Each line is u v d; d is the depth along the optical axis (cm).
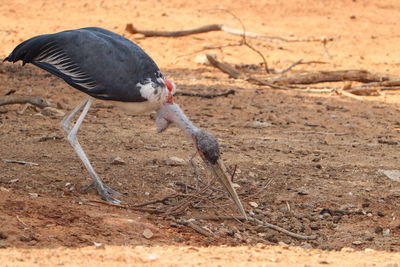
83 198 1053
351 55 2892
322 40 2838
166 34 2947
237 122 1705
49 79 2155
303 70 2548
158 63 2553
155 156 1305
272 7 3725
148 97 1045
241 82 2283
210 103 1919
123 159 1270
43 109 1631
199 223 1016
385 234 1022
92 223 941
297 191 1170
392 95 2177
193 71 2452
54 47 1042
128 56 1040
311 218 1075
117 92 1034
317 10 3725
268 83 2209
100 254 821
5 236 862
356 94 2173
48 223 922
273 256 880
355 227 1047
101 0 3641
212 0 3784
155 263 791
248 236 995
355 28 3425
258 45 2947
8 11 3372
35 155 1260
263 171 1260
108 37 1060
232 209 1088
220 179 1034
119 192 1104
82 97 1903
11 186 1074
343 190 1181
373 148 1493
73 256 807
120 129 1529
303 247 962
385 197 1155
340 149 1470
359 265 845
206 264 799
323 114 1861
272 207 1113
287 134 1602
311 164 1323
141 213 1021
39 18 3284
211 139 1032
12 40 2794
